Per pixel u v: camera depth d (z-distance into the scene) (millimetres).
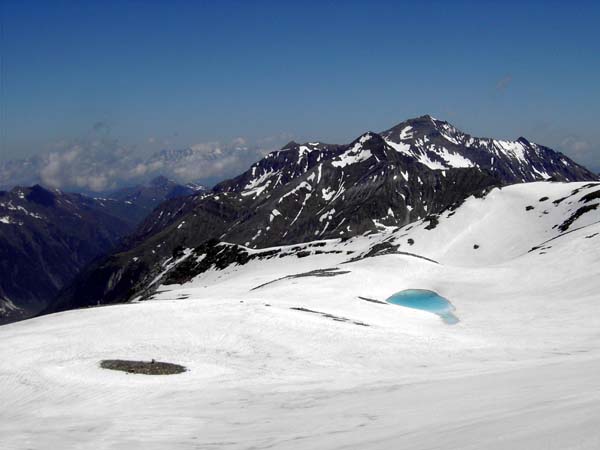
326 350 39781
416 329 51625
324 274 88000
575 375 21359
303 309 56281
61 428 23344
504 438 10625
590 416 10914
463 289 74000
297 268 155750
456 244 155000
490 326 52875
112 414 25891
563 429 10195
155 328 46531
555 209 154875
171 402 27812
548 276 71625
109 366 35375
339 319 51594
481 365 33469
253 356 38781
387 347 40156
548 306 57812
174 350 40438
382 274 85438
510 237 150875
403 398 22203
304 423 20016
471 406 17359
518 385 20797
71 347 41219
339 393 26594
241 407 25422
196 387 31000
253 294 75750
